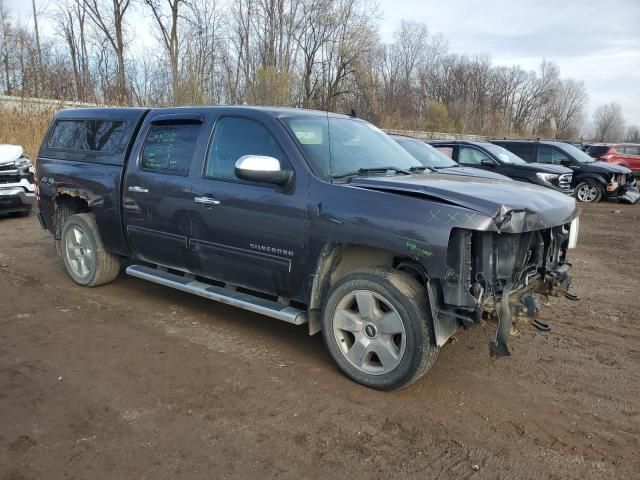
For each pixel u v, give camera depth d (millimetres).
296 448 3006
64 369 3883
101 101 19969
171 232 4703
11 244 7992
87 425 3166
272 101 18984
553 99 88500
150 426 3176
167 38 23500
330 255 3805
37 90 18828
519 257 3537
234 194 4164
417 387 3771
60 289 5773
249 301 4250
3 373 3793
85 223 5629
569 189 12039
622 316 5438
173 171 4680
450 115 56344
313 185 3801
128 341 4426
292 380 3811
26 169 9969
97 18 26703
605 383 3932
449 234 3193
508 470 2877
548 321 5242
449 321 3480
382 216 3432
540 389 3807
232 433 3133
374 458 2939
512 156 12742
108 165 5289
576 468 2918
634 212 14000
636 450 3104
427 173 4449
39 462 2811
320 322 4023
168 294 5707
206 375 3850
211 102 20547
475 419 3375
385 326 3561
